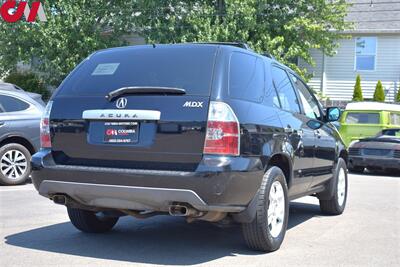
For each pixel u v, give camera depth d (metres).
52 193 5.37
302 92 7.18
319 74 27.08
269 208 5.54
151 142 4.96
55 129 5.41
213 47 5.38
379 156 14.42
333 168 7.69
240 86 5.34
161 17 22.59
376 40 26.33
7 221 7.04
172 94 5.03
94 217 6.31
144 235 6.44
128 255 5.50
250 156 5.08
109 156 5.12
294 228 7.07
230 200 4.88
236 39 21.14
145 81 5.27
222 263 5.24
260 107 5.52
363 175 14.72
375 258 5.61
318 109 7.72
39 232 6.45
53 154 5.39
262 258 5.46
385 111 16.44
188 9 22.11
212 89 5.00
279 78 6.41
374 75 26.44
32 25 22.34
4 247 5.72
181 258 5.41
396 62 26.12
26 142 10.49
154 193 4.85
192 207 4.84
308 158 6.55
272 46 21.48
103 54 5.80
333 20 23.38
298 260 5.44
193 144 4.86
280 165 5.96
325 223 7.44
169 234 6.52
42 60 23.30
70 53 22.78
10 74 26.72
